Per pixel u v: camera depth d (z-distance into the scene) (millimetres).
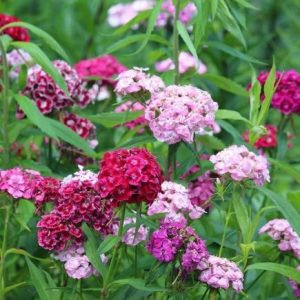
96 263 1246
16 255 1521
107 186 1186
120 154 1208
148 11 1621
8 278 1609
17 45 1510
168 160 1439
